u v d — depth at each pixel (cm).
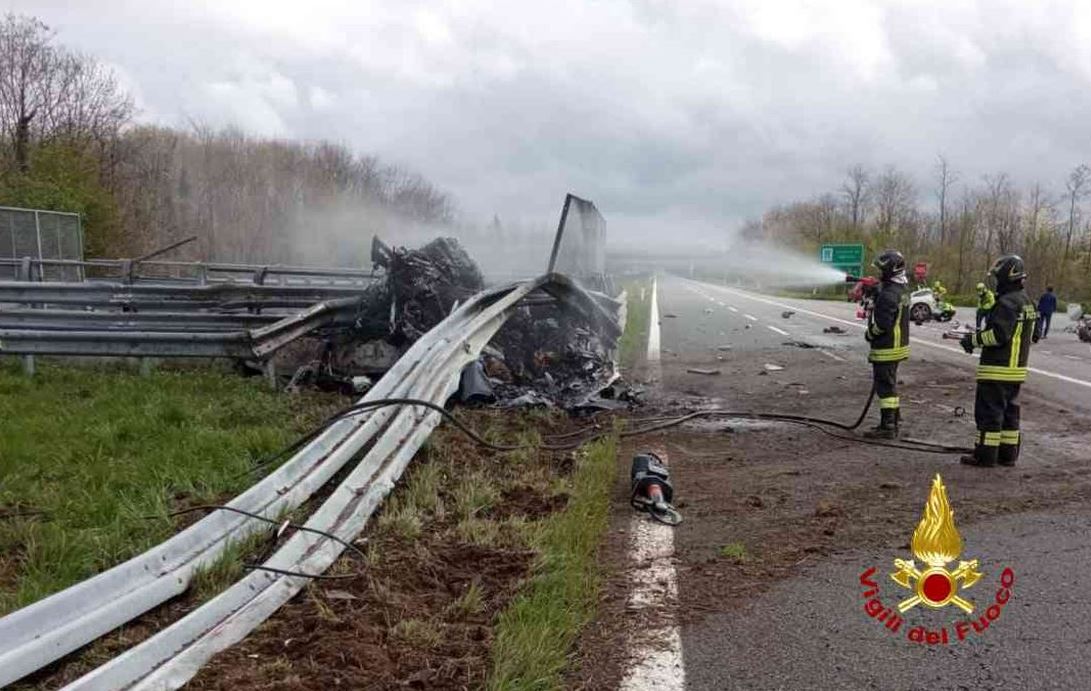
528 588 420
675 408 1001
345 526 474
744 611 414
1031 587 441
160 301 1082
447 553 468
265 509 466
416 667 343
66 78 4266
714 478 676
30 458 589
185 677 317
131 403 786
